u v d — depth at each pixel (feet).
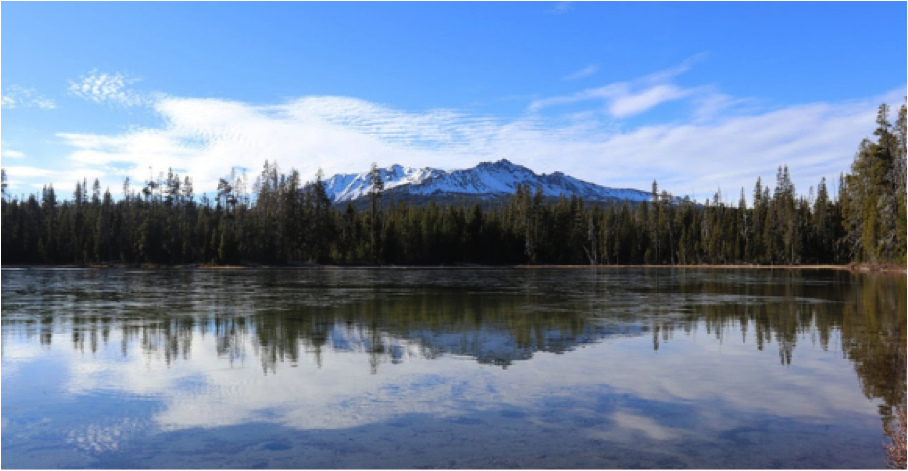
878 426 38.96
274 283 200.13
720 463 32.81
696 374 54.34
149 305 118.62
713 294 145.28
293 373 55.77
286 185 420.36
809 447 35.14
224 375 55.31
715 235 424.05
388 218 415.23
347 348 68.44
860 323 87.51
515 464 32.91
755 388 49.16
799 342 71.36
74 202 438.40
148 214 375.04
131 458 34.94
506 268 391.65
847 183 322.96
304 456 34.60
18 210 378.12
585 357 62.54
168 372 56.85
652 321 90.99
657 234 455.63
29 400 47.26
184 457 34.91
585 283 200.44
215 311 106.93
